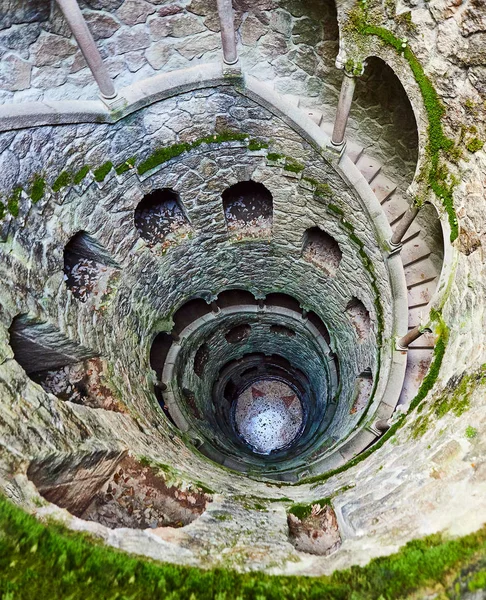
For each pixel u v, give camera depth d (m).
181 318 11.13
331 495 5.61
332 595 3.19
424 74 5.25
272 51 6.67
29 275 5.54
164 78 6.28
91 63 5.37
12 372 4.62
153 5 5.49
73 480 4.82
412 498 4.08
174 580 3.25
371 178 7.91
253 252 9.78
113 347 7.46
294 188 8.08
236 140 7.44
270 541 4.49
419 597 3.02
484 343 4.61
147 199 8.73
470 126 5.09
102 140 6.32
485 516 3.29
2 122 4.97
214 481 6.25
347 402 9.80
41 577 3.07
